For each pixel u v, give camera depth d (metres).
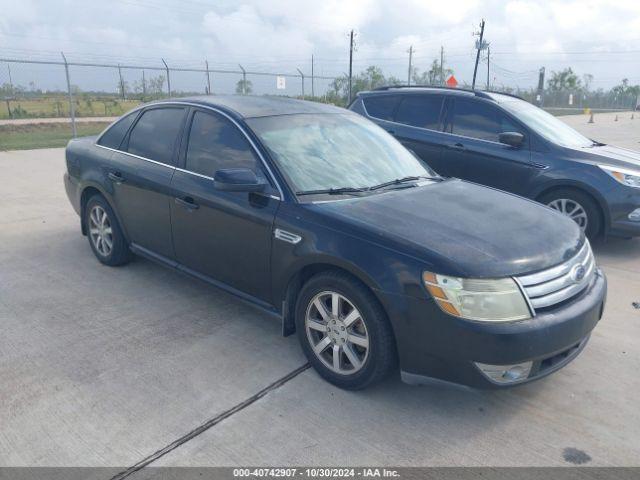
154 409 3.02
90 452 2.67
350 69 42.22
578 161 6.02
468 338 2.70
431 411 3.06
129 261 5.17
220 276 3.95
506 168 6.43
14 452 2.66
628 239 6.59
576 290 3.04
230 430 2.86
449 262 2.76
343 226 3.10
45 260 5.32
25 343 3.71
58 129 21.34
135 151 4.64
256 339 3.84
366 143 4.23
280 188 3.46
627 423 3.00
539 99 39.78
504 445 2.80
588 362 3.63
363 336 3.06
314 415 3.00
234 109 4.04
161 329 3.95
